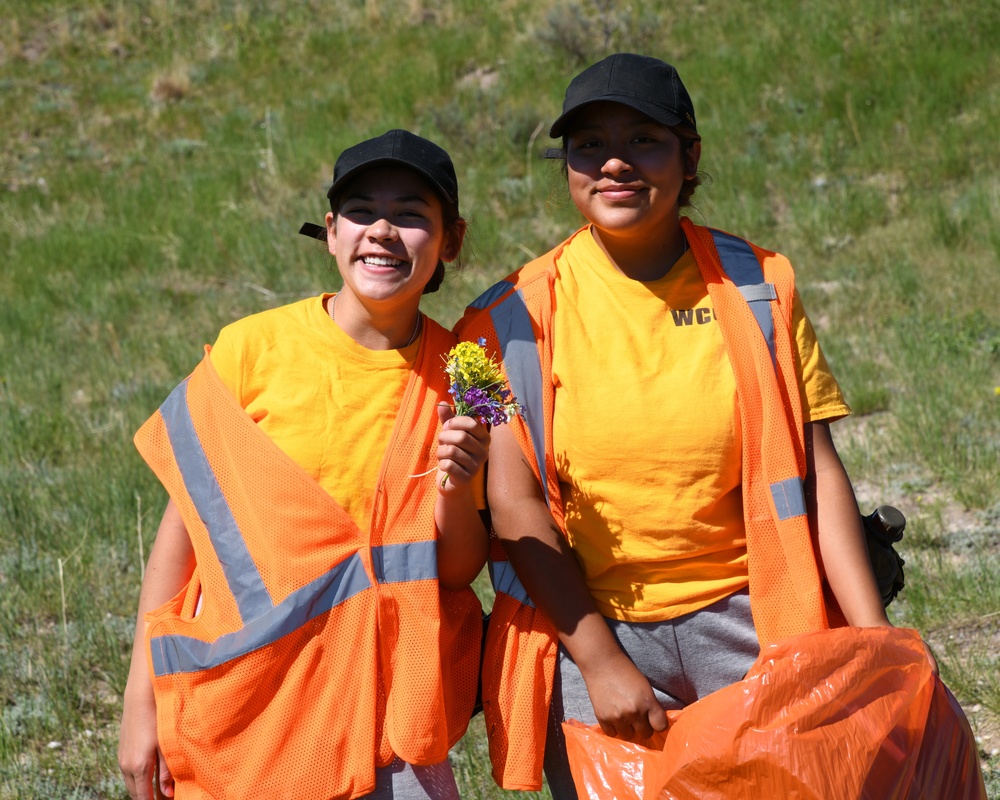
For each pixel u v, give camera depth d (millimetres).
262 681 2438
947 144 10805
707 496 2482
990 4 12805
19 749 4305
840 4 13625
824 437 2602
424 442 2564
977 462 5973
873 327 8102
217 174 13133
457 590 2658
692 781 2240
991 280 8438
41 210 12930
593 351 2553
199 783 2475
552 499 2547
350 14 17438
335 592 2471
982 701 4070
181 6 18406
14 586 5457
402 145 2531
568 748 2496
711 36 14031
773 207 10648
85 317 9953
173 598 2656
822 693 2246
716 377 2518
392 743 2424
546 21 14883
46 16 18469
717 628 2502
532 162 12117
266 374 2584
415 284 2545
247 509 2498
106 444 7289
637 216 2520
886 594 2713
